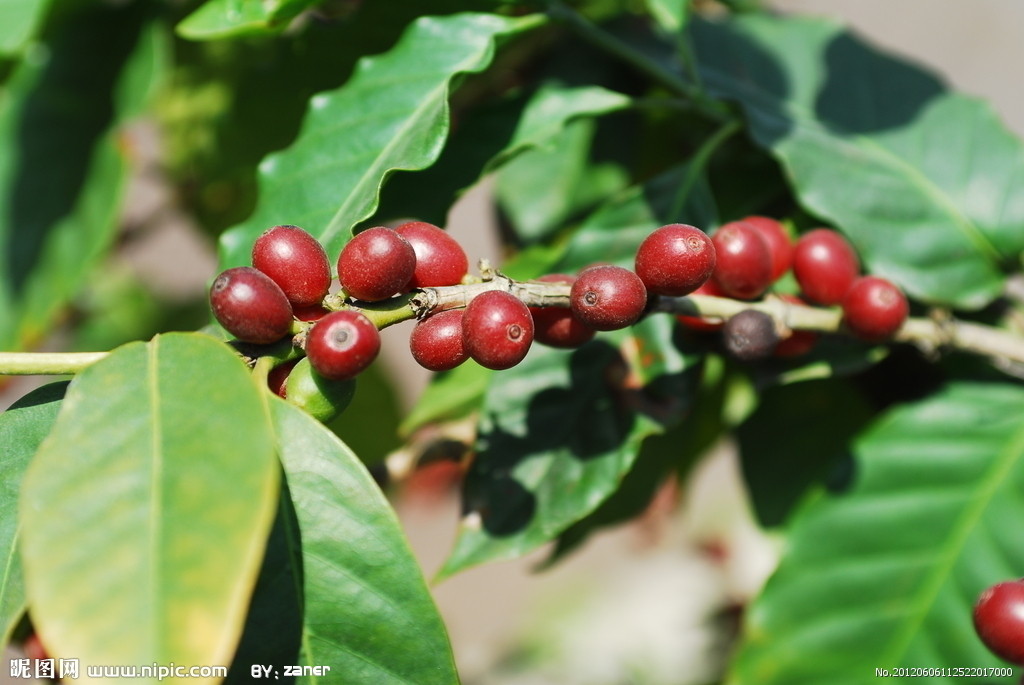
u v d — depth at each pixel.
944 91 0.58
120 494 0.44
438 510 0.83
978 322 0.57
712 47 0.60
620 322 0.47
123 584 0.43
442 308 0.47
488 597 1.32
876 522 0.56
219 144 0.66
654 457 0.60
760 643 0.55
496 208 0.65
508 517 0.53
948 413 0.56
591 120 0.63
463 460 0.57
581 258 0.55
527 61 0.61
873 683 0.55
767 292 0.52
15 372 0.46
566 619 0.99
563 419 0.54
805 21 0.60
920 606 0.55
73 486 0.44
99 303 0.90
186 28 0.52
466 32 0.54
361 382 0.74
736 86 0.59
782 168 0.59
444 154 0.56
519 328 0.46
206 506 0.44
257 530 0.44
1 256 0.63
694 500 1.01
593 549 1.28
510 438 0.54
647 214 0.56
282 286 0.47
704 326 0.52
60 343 0.89
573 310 0.47
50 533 0.44
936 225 0.56
